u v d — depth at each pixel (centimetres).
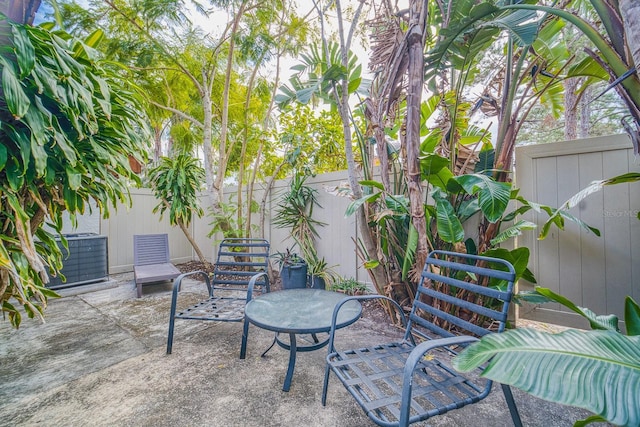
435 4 274
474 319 242
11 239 134
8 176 127
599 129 671
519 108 233
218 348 233
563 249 243
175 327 276
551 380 71
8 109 115
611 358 76
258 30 445
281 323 169
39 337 253
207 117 484
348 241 381
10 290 155
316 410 158
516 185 263
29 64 110
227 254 311
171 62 471
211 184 477
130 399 167
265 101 543
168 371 198
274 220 469
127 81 177
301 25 440
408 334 176
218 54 489
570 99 518
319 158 513
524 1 210
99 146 155
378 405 116
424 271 182
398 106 285
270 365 206
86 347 234
